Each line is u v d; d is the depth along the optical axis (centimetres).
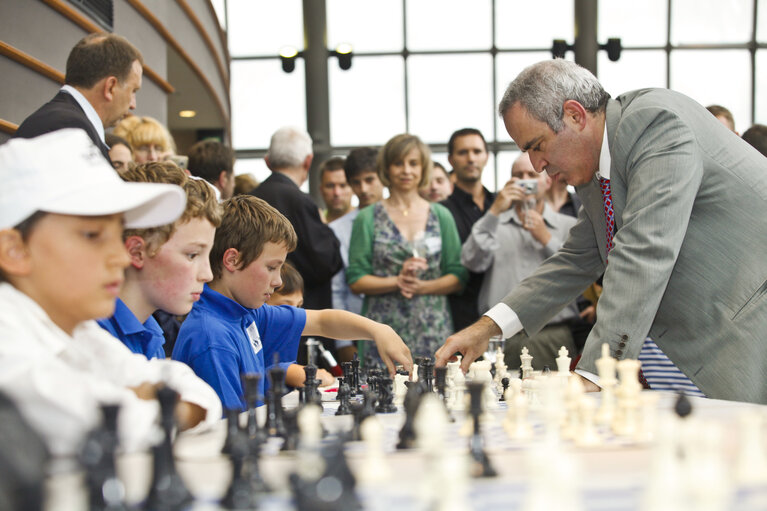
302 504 82
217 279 243
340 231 492
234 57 1305
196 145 455
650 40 1297
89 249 129
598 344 210
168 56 836
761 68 1294
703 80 1298
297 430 135
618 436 146
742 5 1291
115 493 81
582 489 96
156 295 198
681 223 215
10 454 81
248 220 239
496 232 419
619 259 215
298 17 1303
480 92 1305
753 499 91
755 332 220
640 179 223
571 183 262
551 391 122
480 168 471
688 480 86
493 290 423
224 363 211
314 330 278
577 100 246
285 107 1312
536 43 1305
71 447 114
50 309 132
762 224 227
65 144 130
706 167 231
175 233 196
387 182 434
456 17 1302
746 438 105
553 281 275
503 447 132
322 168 577
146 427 123
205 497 96
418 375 233
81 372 137
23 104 411
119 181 135
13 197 125
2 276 130
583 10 1270
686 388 231
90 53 327
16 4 405
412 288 407
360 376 258
